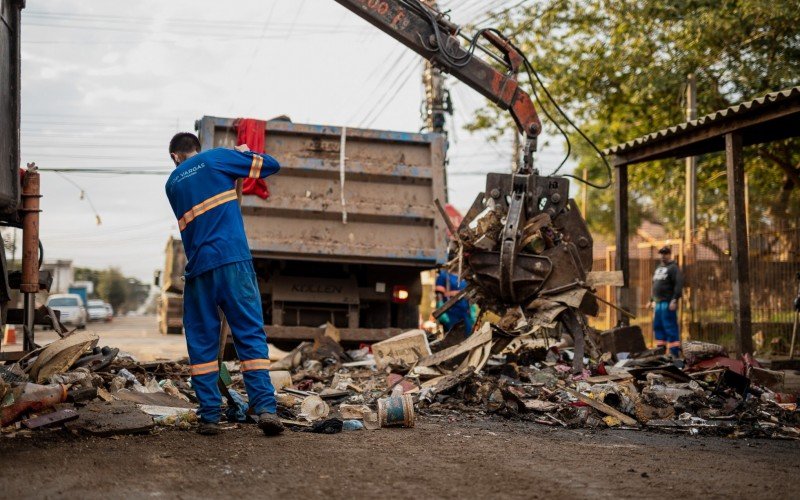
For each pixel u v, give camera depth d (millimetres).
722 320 14219
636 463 4469
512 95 9539
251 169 5270
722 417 6457
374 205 10094
